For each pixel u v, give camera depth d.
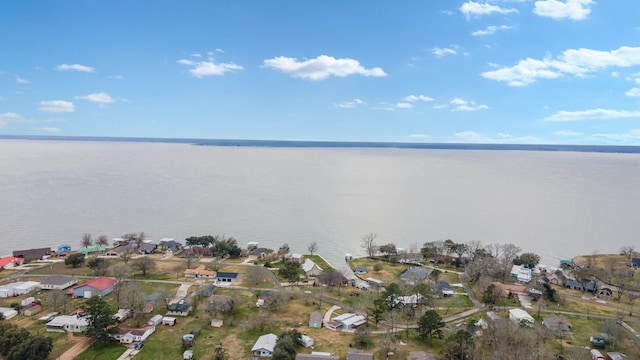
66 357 78.50
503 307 109.38
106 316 84.75
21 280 121.62
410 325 96.75
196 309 102.12
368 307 102.31
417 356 77.81
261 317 94.31
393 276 136.00
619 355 81.06
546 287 117.50
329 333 91.12
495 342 82.25
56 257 146.25
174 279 125.81
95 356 79.25
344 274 132.12
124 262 137.50
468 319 100.38
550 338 90.12
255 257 152.62
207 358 79.25
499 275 135.88
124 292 100.94
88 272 130.00
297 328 93.44
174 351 82.12
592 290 125.25
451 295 118.25
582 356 78.38
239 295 113.50
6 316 94.38
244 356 80.50
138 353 80.88
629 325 98.19
